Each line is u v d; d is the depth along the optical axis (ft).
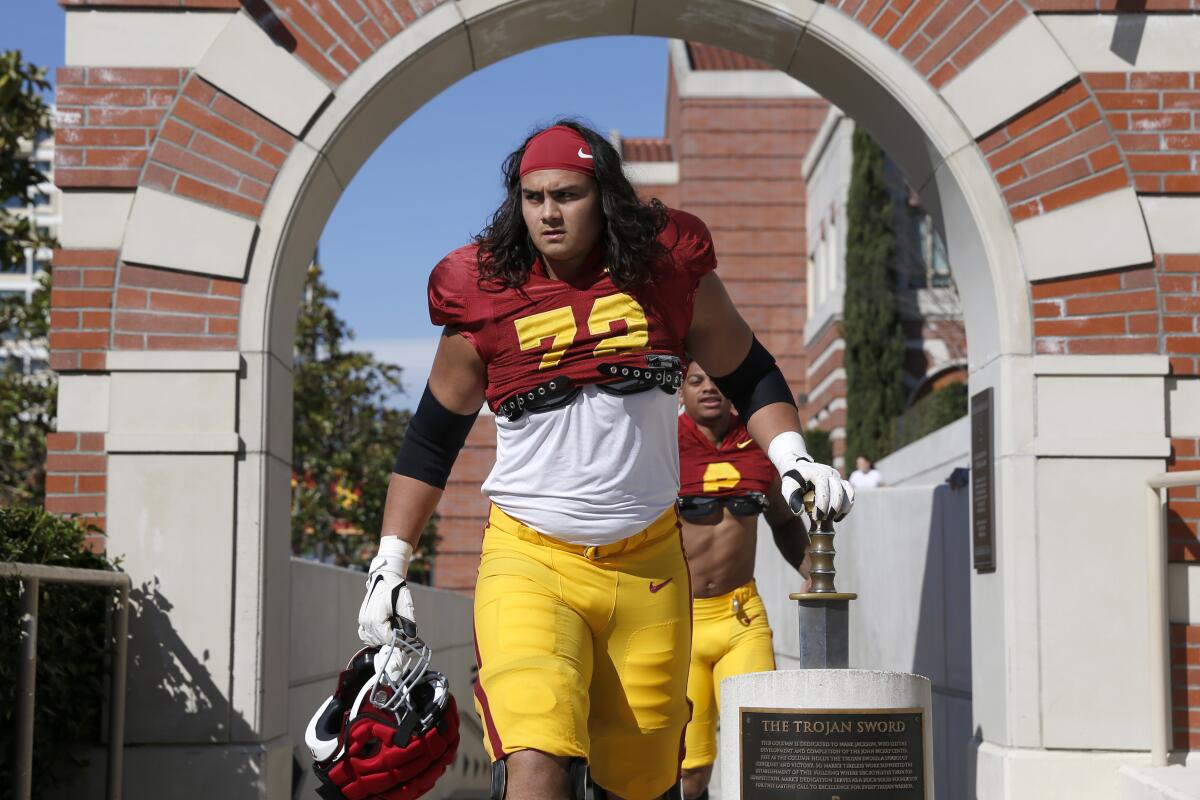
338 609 27.68
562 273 9.90
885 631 30.14
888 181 79.61
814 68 22.43
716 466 19.54
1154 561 19.48
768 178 100.27
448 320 10.09
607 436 9.85
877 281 75.56
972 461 21.81
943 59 21.17
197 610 19.72
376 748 9.67
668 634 10.32
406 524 10.48
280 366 21.21
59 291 20.36
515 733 9.27
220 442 19.99
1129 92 20.90
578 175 9.52
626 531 10.02
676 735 10.59
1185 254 20.58
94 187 20.57
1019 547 20.18
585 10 21.54
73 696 18.62
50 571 16.08
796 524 20.63
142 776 19.31
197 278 20.47
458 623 51.70
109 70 20.81
